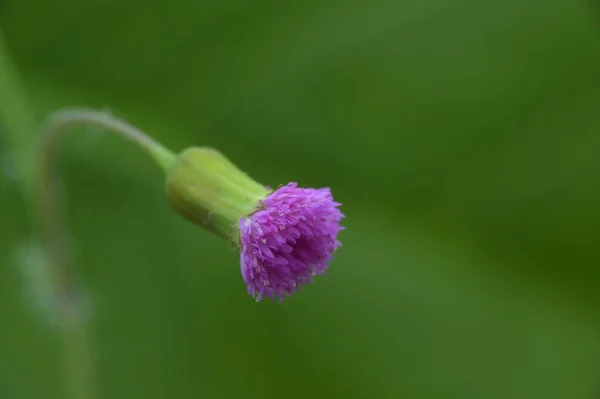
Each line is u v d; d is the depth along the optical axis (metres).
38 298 0.22
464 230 0.23
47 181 0.21
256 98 0.23
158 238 0.23
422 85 0.23
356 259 0.23
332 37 0.23
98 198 0.23
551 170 0.23
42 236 0.21
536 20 0.23
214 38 0.23
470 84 0.23
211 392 0.23
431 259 0.23
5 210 0.23
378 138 0.23
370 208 0.23
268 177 0.23
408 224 0.23
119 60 0.23
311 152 0.23
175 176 0.19
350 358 0.23
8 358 0.23
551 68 0.23
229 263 0.23
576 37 0.23
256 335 0.23
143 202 0.23
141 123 0.23
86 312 0.22
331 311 0.23
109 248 0.23
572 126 0.23
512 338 0.23
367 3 0.23
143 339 0.23
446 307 0.23
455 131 0.23
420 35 0.23
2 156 0.22
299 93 0.23
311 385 0.23
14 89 0.21
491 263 0.23
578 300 0.23
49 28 0.23
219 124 0.23
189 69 0.23
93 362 0.22
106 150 0.23
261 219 0.19
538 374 0.23
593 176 0.23
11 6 0.23
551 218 0.23
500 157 0.23
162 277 0.23
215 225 0.19
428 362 0.23
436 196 0.23
